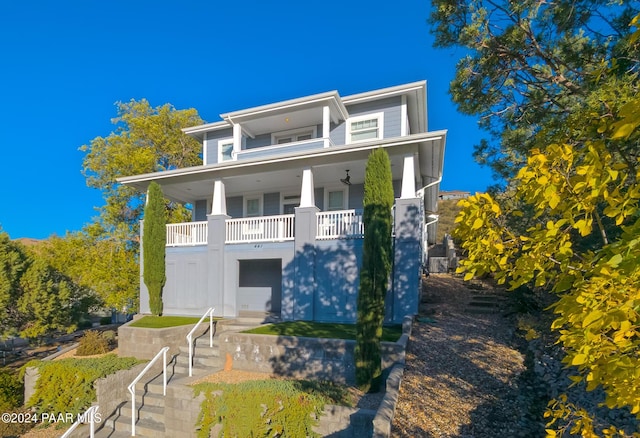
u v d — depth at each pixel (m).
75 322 12.73
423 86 12.06
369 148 10.18
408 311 9.33
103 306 16.45
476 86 6.73
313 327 9.09
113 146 17.34
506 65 6.47
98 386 7.32
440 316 9.88
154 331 9.27
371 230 6.53
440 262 18.42
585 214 1.96
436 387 5.64
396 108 12.67
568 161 2.05
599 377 1.73
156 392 7.64
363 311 6.27
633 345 1.58
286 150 12.75
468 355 6.86
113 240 16.09
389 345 6.66
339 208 13.60
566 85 5.66
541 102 6.25
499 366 6.31
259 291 14.41
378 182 7.02
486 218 2.44
